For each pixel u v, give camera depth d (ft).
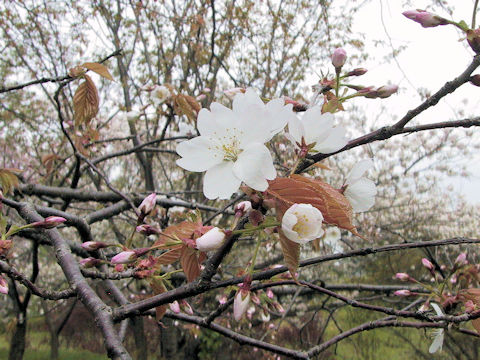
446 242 4.43
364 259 34.37
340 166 35.24
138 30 25.35
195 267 4.32
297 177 3.14
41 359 39.40
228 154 3.64
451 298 5.74
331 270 33.40
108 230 32.30
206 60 23.85
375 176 37.06
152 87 11.97
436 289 6.81
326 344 6.40
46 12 24.79
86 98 7.72
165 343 25.20
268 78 26.58
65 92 24.94
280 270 4.54
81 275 5.00
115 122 36.27
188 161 3.72
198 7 24.64
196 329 17.15
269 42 28.02
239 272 7.27
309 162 4.01
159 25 25.62
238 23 25.94
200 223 4.33
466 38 3.90
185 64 26.30
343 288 13.08
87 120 7.98
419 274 32.27
